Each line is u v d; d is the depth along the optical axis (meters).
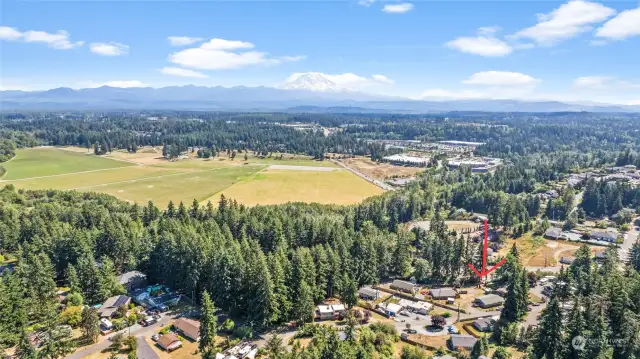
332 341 96.75
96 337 113.62
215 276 131.62
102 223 177.00
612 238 194.12
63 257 151.38
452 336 112.00
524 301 123.56
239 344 111.38
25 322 116.62
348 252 149.38
